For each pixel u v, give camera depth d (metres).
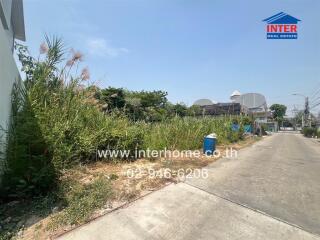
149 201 3.83
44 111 4.65
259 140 18.47
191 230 2.97
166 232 2.91
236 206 3.75
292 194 4.44
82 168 5.15
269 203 3.92
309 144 17.92
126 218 3.22
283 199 4.14
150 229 2.97
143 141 7.32
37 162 3.91
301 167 7.22
